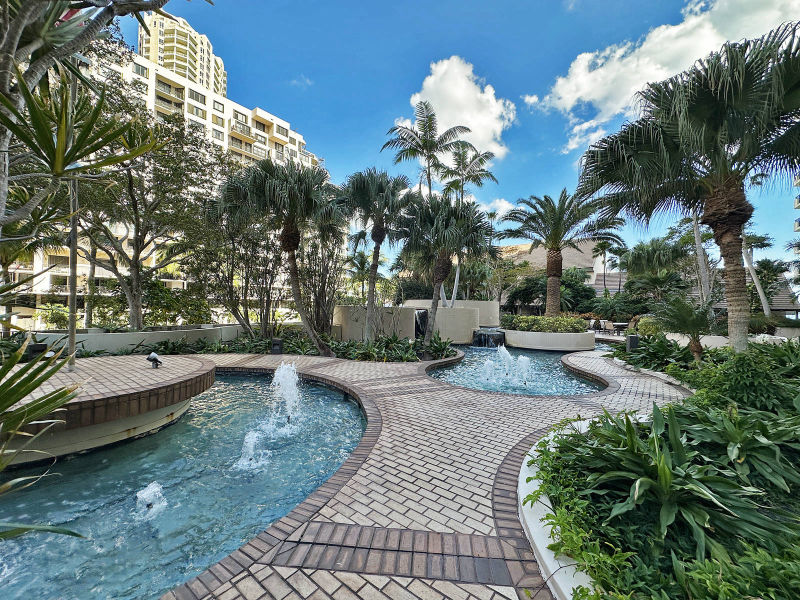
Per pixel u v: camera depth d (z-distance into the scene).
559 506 2.41
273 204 10.12
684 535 2.09
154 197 11.51
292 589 1.89
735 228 6.33
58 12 1.53
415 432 4.42
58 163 1.42
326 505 2.71
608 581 1.66
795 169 6.16
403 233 12.20
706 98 5.59
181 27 54.69
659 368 8.41
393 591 1.88
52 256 22.17
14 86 1.46
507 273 27.25
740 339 6.25
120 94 9.01
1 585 2.18
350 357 10.52
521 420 4.91
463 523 2.49
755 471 2.70
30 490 3.27
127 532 2.72
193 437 4.63
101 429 4.04
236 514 2.98
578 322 14.85
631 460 2.54
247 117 41.66
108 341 9.76
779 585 1.52
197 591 1.87
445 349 11.50
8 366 1.23
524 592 1.87
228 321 17.81
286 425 5.21
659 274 21.80
